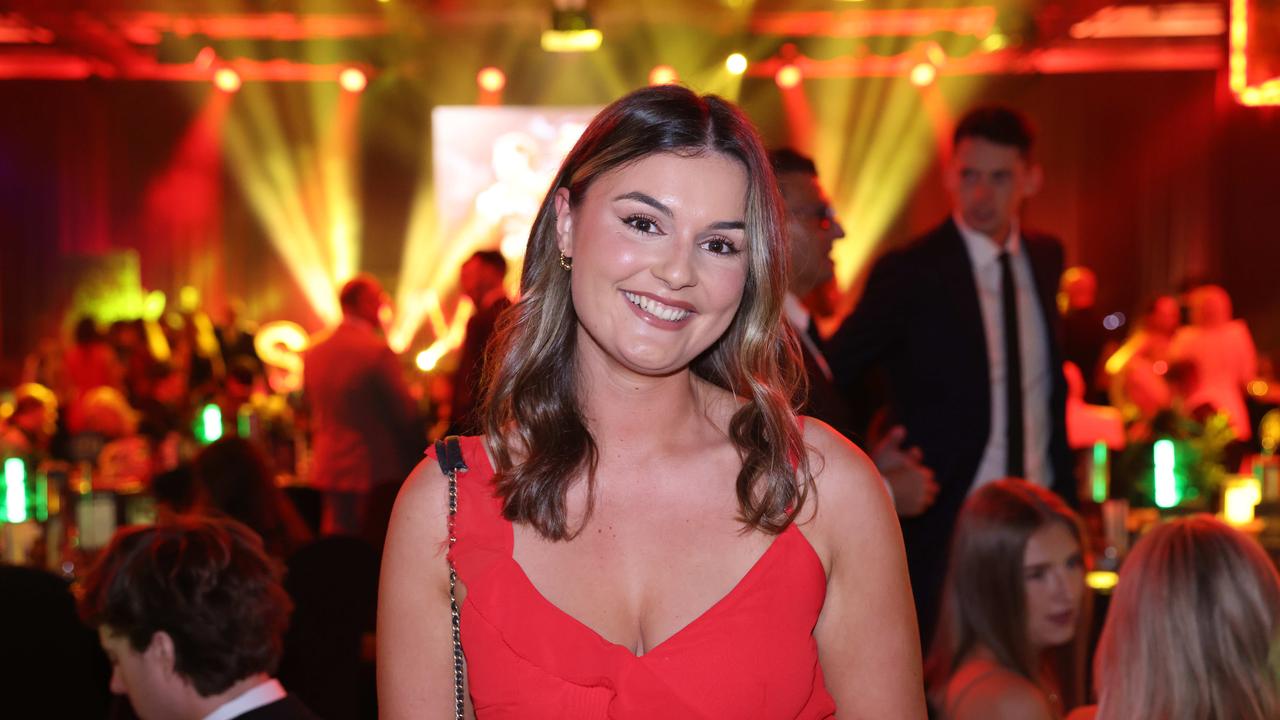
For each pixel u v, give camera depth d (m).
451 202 13.08
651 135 1.31
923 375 3.25
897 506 2.81
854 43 12.37
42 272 14.29
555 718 1.32
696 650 1.32
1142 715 2.01
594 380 1.40
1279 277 13.59
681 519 1.38
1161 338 8.67
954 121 13.64
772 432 1.37
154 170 14.29
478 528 1.38
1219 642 1.98
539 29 13.08
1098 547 4.11
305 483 6.64
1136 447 4.54
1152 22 12.85
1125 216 13.84
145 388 10.25
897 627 1.40
